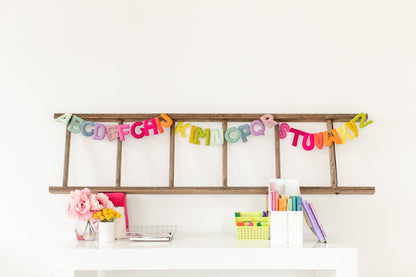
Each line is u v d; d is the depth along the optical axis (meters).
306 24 2.15
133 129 2.01
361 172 2.04
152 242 1.75
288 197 1.85
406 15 2.15
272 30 2.15
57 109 2.09
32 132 2.07
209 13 2.16
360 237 2.00
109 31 2.15
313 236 1.96
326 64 2.12
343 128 1.99
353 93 2.10
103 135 2.01
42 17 2.15
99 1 2.17
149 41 2.14
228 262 1.59
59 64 2.12
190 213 2.03
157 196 2.04
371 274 1.98
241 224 1.83
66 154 2.01
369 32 2.14
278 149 2.01
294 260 1.58
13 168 2.04
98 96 2.10
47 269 1.99
